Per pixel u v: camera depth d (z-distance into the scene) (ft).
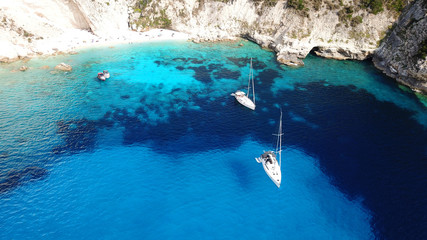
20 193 118.93
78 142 150.10
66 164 135.54
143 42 290.35
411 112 181.47
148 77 222.89
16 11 239.09
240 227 110.01
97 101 187.62
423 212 116.57
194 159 141.79
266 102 190.39
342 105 188.14
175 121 169.78
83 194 120.57
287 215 115.24
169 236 105.91
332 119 173.78
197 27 310.24
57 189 122.11
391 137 158.92
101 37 285.02
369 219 113.91
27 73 216.74
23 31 242.58
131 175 131.44
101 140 152.35
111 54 260.21
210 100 192.85
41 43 252.01
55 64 233.55
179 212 114.93
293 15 268.62
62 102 184.24
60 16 273.75
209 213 114.93
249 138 157.07
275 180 125.18
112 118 170.91
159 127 164.04
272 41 279.28
